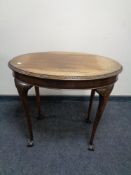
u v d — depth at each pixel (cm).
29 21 192
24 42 199
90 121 186
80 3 188
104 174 129
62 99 225
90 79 115
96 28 199
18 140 157
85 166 134
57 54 166
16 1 184
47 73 116
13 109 203
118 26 199
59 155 143
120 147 155
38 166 133
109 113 204
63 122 184
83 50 206
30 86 126
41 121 184
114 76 128
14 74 130
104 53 209
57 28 196
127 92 229
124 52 210
